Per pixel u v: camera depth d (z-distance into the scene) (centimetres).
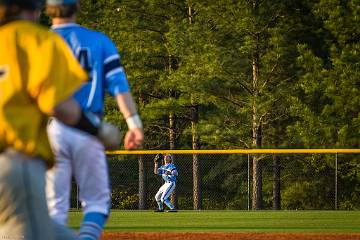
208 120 7856
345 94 7350
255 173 7319
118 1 8325
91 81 1419
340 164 7625
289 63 7812
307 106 7506
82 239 1314
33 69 854
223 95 7681
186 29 7719
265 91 7512
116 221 4184
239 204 9050
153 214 4850
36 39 866
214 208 9269
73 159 1370
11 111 866
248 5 7556
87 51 1418
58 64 856
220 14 7631
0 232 891
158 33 8300
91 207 1368
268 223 4003
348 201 7900
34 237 890
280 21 7750
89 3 8550
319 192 8125
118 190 9206
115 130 1071
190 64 7606
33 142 877
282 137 7825
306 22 8031
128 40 8131
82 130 1042
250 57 7675
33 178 884
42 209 895
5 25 895
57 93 851
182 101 7881
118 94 1404
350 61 7394
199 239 3042
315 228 3681
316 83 7350
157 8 8244
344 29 7544
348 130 7269
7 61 862
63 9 1423
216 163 9512
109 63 1418
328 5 7588
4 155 881
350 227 3738
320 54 8312
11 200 880
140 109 7981
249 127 7619
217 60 7381
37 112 879
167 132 8531
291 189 8194
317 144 7406
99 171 1374
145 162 8062
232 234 3228
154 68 8494
